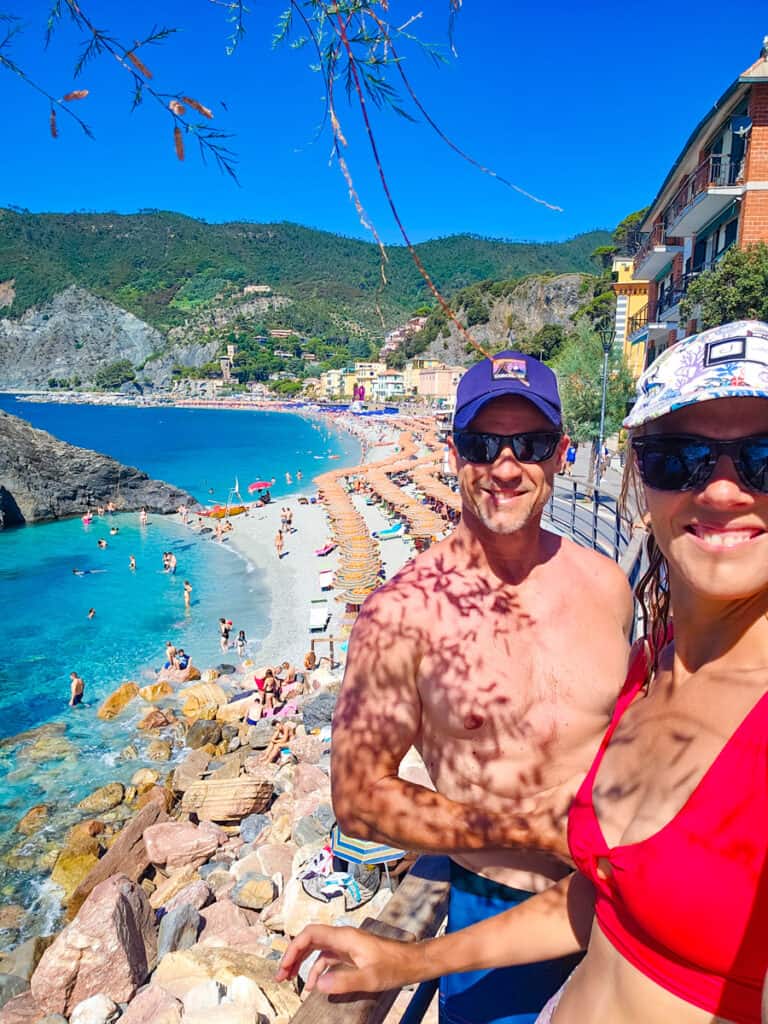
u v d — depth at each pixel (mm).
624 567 1758
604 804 574
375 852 3381
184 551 17328
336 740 825
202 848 5359
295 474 32156
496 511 871
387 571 14352
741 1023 446
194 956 3541
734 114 8953
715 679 520
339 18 646
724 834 447
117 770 7332
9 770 7305
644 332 13148
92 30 730
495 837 741
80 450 21812
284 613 12648
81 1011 3549
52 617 12508
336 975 657
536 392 854
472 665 848
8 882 5535
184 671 9797
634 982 506
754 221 8492
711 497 481
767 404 490
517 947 689
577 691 868
